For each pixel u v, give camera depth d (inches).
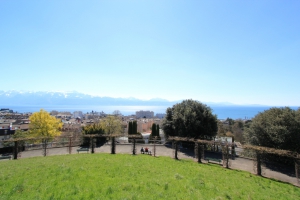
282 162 754.2
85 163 519.2
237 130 1927.9
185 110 1102.4
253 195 371.2
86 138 1171.3
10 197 273.7
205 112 1080.2
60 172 405.7
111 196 285.9
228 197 339.3
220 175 515.8
